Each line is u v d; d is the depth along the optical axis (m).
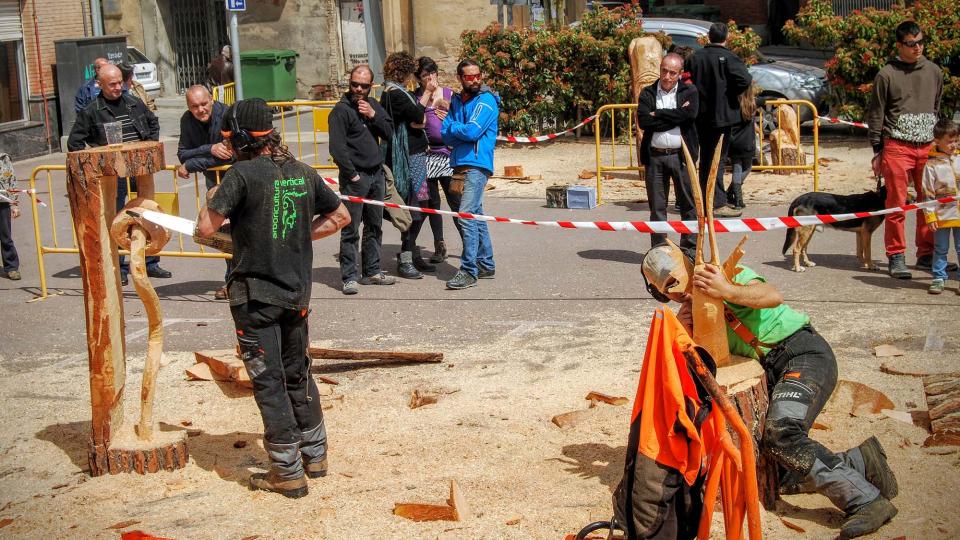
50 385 7.23
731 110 11.55
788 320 5.07
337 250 11.33
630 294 9.05
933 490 5.12
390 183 9.59
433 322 8.45
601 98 17.72
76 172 5.38
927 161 8.61
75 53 19.02
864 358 7.08
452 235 11.93
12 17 18.50
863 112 16.14
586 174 14.83
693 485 4.25
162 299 9.48
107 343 5.57
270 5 24.58
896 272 9.17
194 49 25.80
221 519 5.05
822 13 16.38
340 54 24.59
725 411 4.00
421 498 5.20
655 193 9.85
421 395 6.56
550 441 5.91
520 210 12.95
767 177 14.27
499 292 9.31
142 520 5.07
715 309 4.88
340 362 7.48
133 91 13.99
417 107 9.60
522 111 17.84
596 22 17.64
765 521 4.92
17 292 9.97
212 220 5.05
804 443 4.73
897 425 5.90
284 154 5.27
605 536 4.71
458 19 21.27
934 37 15.22
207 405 6.69
